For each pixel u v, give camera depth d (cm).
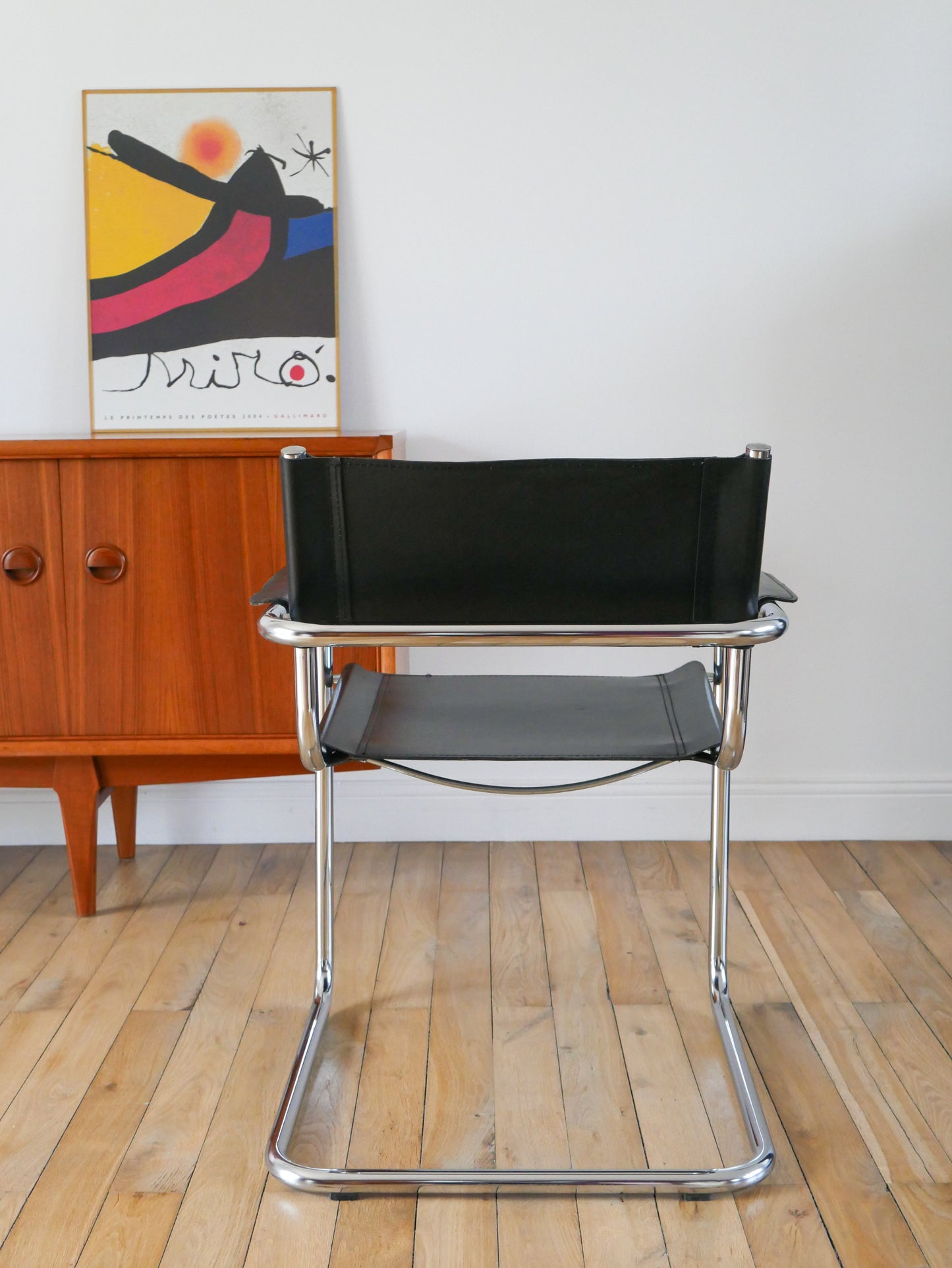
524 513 115
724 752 139
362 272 234
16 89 227
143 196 229
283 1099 153
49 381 238
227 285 232
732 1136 151
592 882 232
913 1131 152
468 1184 140
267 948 205
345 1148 149
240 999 187
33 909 222
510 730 152
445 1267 129
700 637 118
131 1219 137
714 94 227
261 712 207
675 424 239
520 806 255
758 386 237
